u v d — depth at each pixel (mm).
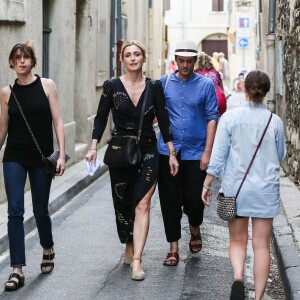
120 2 20141
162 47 37594
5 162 6840
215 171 6016
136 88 7004
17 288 6723
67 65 14234
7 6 10383
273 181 5930
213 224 9461
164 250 8102
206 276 7148
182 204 7531
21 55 6688
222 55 31625
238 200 5926
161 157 7363
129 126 6977
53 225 9500
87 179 12875
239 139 5938
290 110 12711
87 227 9359
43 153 6840
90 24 16141
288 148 12930
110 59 18984
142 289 6719
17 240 6770
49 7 13594
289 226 8656
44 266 7211
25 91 6777
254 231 6027
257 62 24391
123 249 8203
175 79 7434
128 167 6988
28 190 11320
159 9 35375
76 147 15234
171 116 7395
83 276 7141
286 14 13516
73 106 14742
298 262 7016
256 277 6008
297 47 11625
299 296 6043
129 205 7211
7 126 6887
